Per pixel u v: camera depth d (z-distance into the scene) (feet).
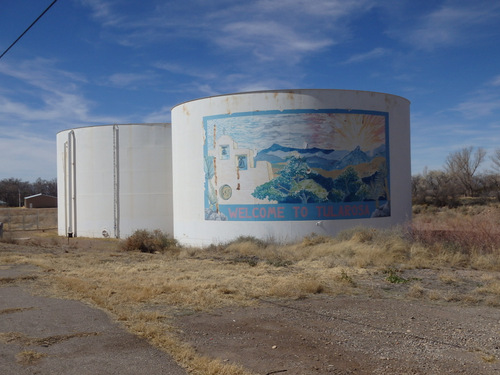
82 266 58.85
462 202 207.00
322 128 83.35
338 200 83.15
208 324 30.45
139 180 115.96
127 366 22.43
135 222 115.85
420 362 23.31
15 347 25.21
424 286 44.01
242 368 22.15
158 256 74.08
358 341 26.81
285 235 82.17
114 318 31.45
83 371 21.74
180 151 95.35
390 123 89.76
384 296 39.70
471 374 21.74
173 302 36.60
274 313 33.55
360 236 71.31
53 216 205.16
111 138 117.50
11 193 387.55
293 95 83.30
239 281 45.80
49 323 30.09
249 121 84.64
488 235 62.69
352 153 84.58
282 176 82.94
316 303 36.94
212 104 88.02
